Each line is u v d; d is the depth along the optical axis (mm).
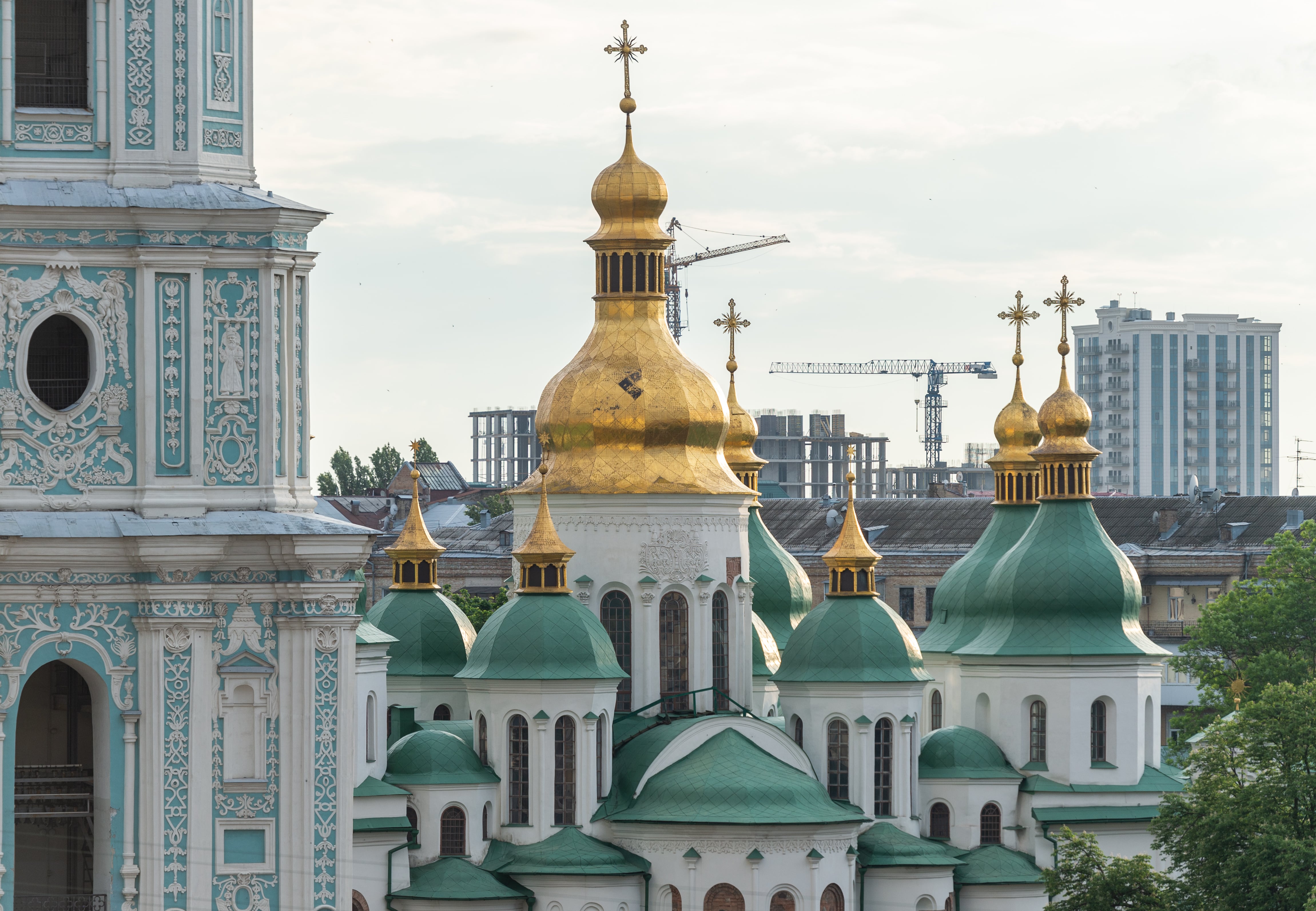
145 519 152750
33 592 151500
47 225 152875
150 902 152750
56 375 154250
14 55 155500
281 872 154625
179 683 153500
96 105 155875
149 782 152875
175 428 154250
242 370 155125
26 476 152875
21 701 157625
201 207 153875
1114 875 196875
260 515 154625
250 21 160500
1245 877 190625
